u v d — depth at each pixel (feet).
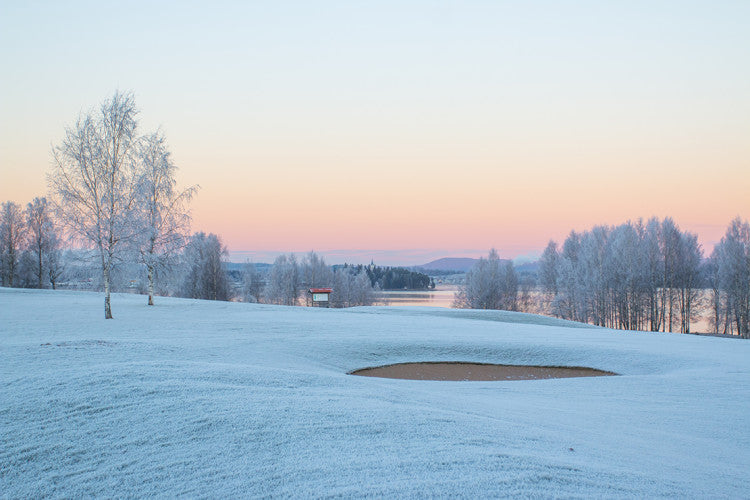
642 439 25.25
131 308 114.21
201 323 84.64
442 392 39.17
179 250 116.26
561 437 22.93
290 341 65.10
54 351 45.27
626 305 179.11
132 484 15.29
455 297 249.14
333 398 26.55
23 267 211.41
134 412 22.30
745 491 17.31
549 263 228.02
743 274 164.55
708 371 51.60
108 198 89.45
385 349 66.69
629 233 181.68
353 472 15.81
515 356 66.03
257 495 14.16
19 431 20.12
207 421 21.13
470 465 16.60
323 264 277.23
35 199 202.90
